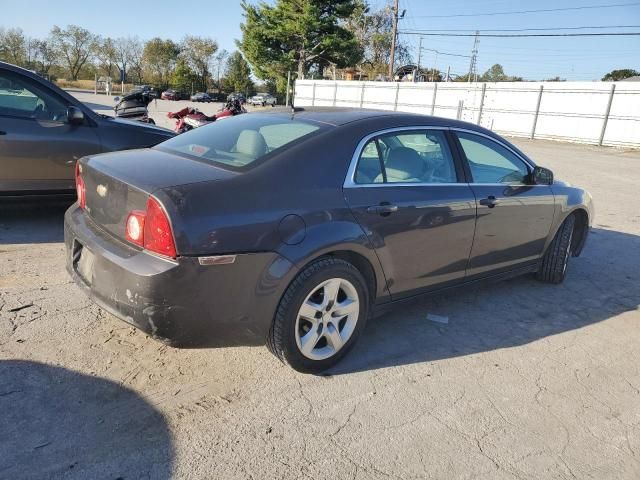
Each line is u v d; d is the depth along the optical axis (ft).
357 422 9.20
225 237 8.73
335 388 10.16
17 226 18.44
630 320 14.53
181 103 162.71
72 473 7.51
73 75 269.85
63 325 11.53
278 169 9.71
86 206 10.69
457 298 15.19
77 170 11.37
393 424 9.23
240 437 8.57
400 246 11.21
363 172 10.79
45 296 12.87
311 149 10.21
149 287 8.47
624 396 10.73
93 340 11.03
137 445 8.18
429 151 12.38
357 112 12.19
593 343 12.99
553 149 74.95
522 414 9.85
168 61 281.74
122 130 18.97
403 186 11.40
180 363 10.51
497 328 13.42
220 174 9.46
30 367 9.89
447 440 8.94
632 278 18.13
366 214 10.46
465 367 11.35
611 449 9.05
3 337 10.83
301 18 144.87
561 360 12.02
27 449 7.87
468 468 8.32
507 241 14.07
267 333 9.63
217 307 8.91
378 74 216.54
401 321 13.34
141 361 10.44
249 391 9.82
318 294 10.18
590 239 23.07
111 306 9.11
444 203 11.98
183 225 8.46
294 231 9.43
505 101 96.89
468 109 103.30
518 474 8.29
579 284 17.13
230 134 11.51
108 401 9.15
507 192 13.85
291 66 155.84
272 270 9.20
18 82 17.28
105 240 9.52
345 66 160.56
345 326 10.75
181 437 8.45
